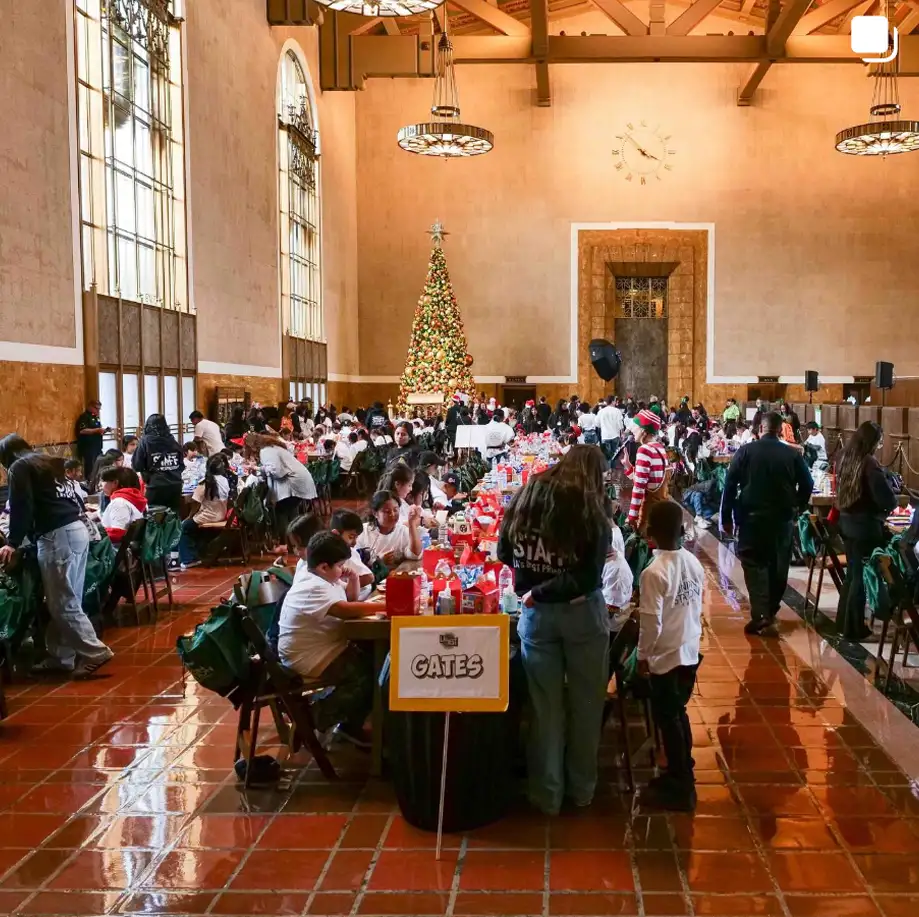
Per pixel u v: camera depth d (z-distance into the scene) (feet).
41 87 35.12
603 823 12.35
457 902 10.38
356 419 74.33
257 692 13.73
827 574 29.84
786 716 16.48
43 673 19.57
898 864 11.16
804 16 74.84
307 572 14.29
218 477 33.09
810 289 91.30
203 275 51.93
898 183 90.48
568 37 73.61
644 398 95.25
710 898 10.41
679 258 91.61
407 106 91.66
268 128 63.87
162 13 47.44
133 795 13.41
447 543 17.97
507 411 75.20
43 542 18.90
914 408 51.21
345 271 88.38
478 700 11.62
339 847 11.75
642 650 12.64
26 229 33.94
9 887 10.82
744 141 90.74
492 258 92.12
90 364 39.01
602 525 12.10
